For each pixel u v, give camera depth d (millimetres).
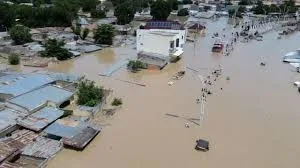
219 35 132250
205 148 50344
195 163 47719
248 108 65875
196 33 133125
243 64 95125
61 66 87500
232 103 67875
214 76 83812
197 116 61344
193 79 81062
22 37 101938
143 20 151125
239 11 179250
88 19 145125
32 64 85438
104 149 49812
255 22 160875
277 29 150375
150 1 183875
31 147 47562
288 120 61656
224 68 90750
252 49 112812
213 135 55125
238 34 134125
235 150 51281
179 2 198000
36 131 51500
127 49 107000
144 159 48000
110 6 178250
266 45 119438
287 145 53406
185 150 50625
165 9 154500
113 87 73812
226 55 103875
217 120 60219
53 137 51000
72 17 135625
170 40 92125
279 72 89188
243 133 56250
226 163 48031
